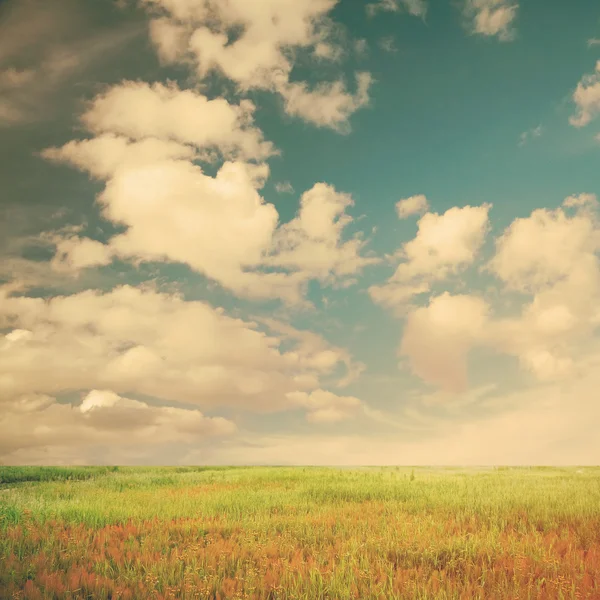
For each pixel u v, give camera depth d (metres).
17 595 7.50
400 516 13.14
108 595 7.76
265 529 11.87
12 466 34.16
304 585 7.79
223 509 15.12
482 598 7.18
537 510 13.74
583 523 11.99
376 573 8.45
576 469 36.38
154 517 13.33
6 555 9.38
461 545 9.99
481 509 14.08
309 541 10.87
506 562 8.84
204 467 38.47
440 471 33.97
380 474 28.06
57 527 12.05
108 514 13.77
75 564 9.02
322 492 18.95
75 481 26.50
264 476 26.81
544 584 7.84
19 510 13.73
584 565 8.52
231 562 9.05
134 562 9.24
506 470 35.53
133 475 29.64
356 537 10.88
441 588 7.41
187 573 8.27
